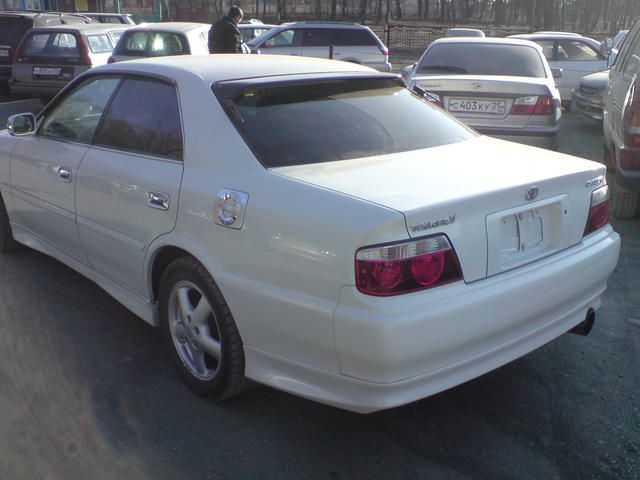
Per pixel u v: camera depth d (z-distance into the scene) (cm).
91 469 282
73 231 415
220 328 307
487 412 324
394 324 245
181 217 318
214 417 320
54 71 1241
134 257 356
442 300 257
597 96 1105
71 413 322
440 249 256
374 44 1733
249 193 289
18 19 1430
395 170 297
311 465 286
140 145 360
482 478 277
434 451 295
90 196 385
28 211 471
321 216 262
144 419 318
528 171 304
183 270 323
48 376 355
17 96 1466
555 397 337
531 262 291
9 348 384
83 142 406
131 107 375
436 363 259
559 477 277
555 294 295
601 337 400
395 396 257
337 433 309
